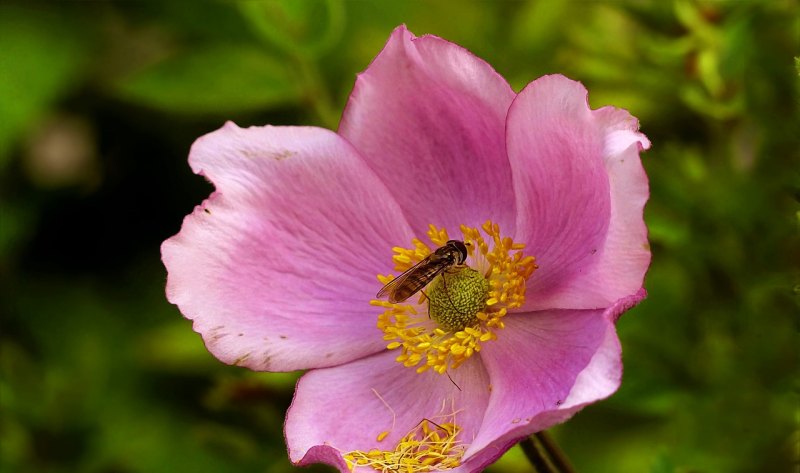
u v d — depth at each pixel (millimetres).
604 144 274
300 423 292
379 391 295
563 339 287
